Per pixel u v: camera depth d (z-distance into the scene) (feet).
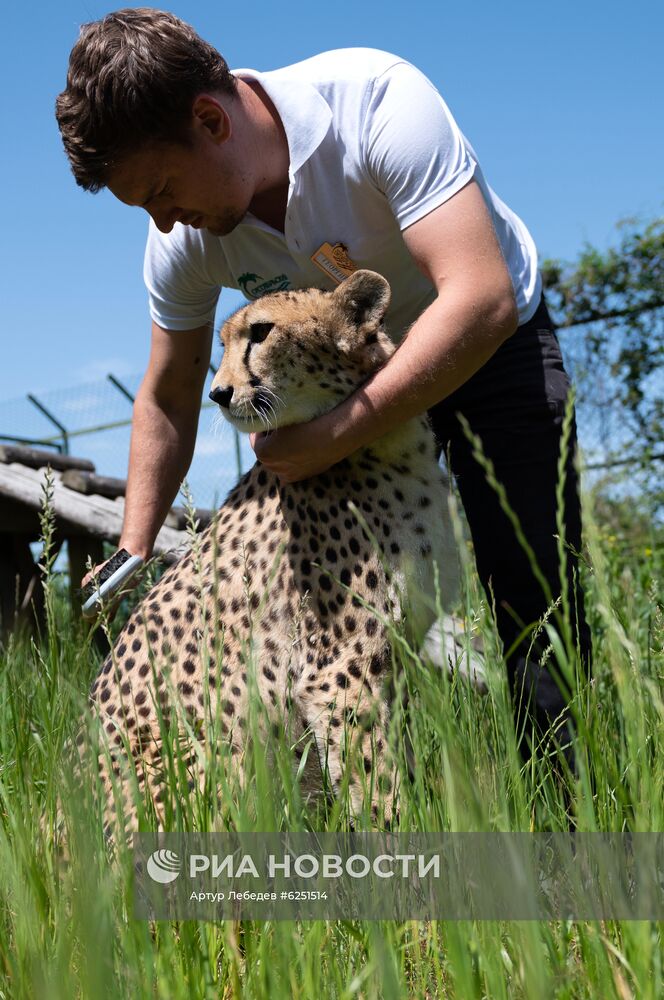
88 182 8.33
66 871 5.57
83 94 7.80
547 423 9.26
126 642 9.34
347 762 6.67
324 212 8.65
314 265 9.04
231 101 8.22
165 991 4.65
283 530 9.09
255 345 9.16
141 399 10.54
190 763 7.39
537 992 4.10
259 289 9.76
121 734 6.73
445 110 8.32
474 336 7.80
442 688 6.93
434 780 6.52
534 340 9.37
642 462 24.48
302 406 9.19
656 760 5.89
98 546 20.80
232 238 9.32
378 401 8.02
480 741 6.26
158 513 10.41
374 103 8.24
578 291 27.48
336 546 8.79
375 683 8.49
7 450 21.71
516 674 9.26
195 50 7.88
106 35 7.73
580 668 6.21
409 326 9.71
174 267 9.85
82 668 7.44
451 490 6.89
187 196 8.30
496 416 9.31
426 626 8.81
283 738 6.69
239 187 8.36
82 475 20.33
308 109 8.27
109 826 6.66
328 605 8.76
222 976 5.36
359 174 8.39
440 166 7.98
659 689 6.45
